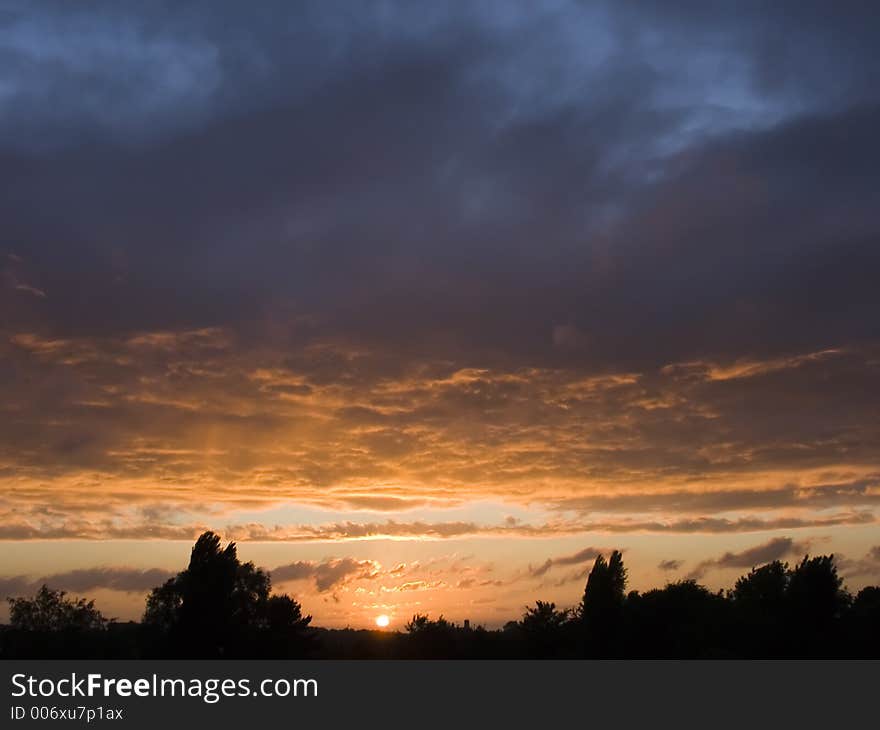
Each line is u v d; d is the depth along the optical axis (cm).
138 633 9112
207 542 9025
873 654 8900
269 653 8781
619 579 9531
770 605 9469
